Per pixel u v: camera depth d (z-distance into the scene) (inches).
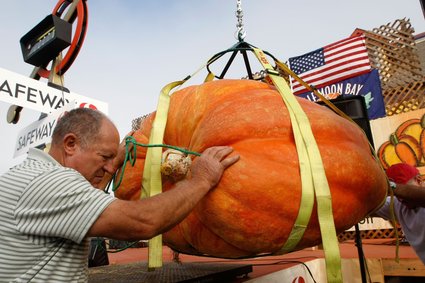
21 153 145.7
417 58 276.7
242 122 52.5
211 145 53.2
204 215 51.0
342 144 53.9
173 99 64.6
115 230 44.1
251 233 48.0
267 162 49.1
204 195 47.9
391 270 114.1
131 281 64.5
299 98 62.7
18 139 151.9
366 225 235.3
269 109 54.0
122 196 62.2
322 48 288.5
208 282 69.7
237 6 75.0
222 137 52.4
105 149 52.9
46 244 45.7
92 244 98.4
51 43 155.3
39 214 44.0
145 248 251.3
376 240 217.5
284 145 51.0
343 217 50.3
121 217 43.6
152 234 45.4
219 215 48.7
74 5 170.1
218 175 47.9
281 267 94.1
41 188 45.1
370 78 262.2
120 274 74.5
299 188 47.5
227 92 60.5
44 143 128.6
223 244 53.7
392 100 281.0
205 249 56.1
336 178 50.0
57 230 43.8
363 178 52.6
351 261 120.3
